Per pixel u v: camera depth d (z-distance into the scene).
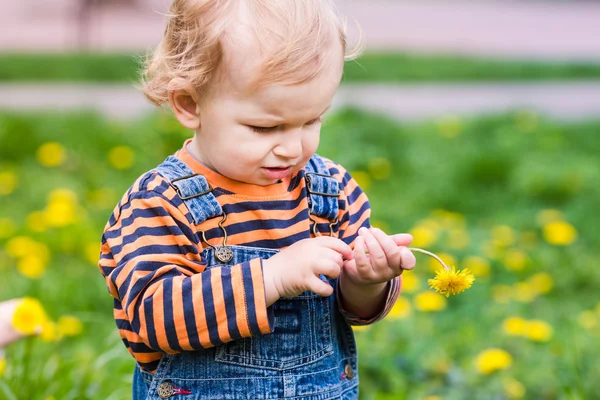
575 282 5.44
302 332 2.31
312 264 2.12
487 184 7.66
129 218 2.25
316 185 2.40
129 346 2.34
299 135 2.17
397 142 8.38
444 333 4.40
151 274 2.16
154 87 2.33
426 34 21.70
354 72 14.24
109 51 16.78
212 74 2.14
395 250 2.21
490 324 4.57
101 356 3.64
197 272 2.23
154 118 7.99
